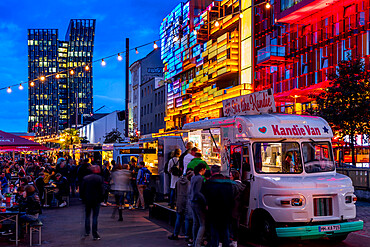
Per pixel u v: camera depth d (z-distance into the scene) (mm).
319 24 33688
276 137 10133
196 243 8977
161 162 16328
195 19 55344
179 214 10602
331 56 32219
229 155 11266
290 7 34594
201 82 51531
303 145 10328
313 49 34281
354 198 9859
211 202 8484
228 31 46875
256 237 10273
